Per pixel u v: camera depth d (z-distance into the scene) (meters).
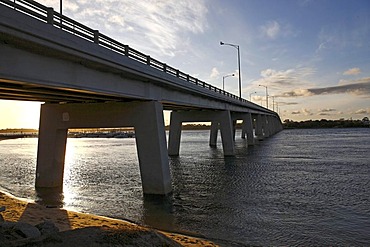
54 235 9.55
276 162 38.81
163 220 15.27
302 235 12.98
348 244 11.98
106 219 14.34
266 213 16.33
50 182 23.86
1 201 18.09
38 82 13.31
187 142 96.75
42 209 16.22
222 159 43.38
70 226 12.84
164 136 22.47
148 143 21.55
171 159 44.50
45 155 23.95
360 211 16.50
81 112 23.19
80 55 14.55
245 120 73.00
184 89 28.70
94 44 15.55
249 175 28.91
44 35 12.39
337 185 23.73
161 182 21.02
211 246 11.29
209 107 41.22
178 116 51.06
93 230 10.16
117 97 20.47
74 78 15.46
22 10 11.84
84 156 54.66
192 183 25.22
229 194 20.94
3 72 11.70
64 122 23.52
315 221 14.87
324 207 17.36
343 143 74.44
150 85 22.34
